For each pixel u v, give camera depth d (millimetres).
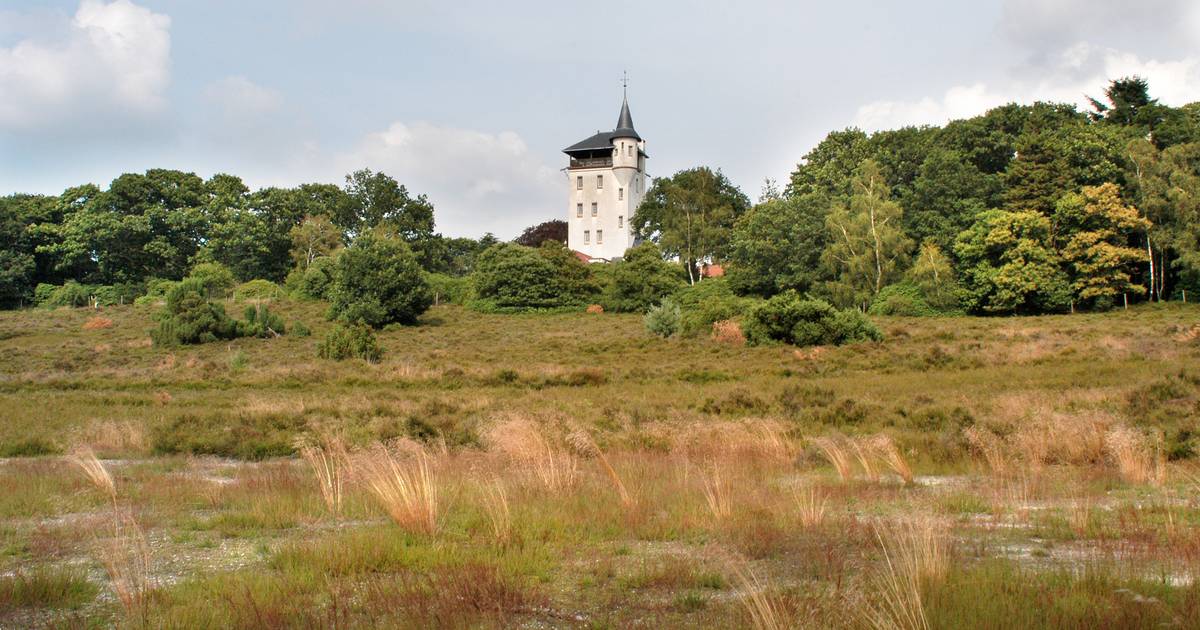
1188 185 58312
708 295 71000
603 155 113312
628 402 25016
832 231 65125
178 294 54906
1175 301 58188
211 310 53500
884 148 78125
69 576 7203
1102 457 14359
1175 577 7062
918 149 75562
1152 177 59875
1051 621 5680
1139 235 62219
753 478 13016
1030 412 18219
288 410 22656
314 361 41188
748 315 43812
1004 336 41562
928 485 12562
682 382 31422
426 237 98875
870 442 15648
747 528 9062
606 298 73938
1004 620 5672
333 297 65125
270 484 12453
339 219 99312
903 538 7746
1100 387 23750
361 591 6879
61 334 60562
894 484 12500
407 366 37094
